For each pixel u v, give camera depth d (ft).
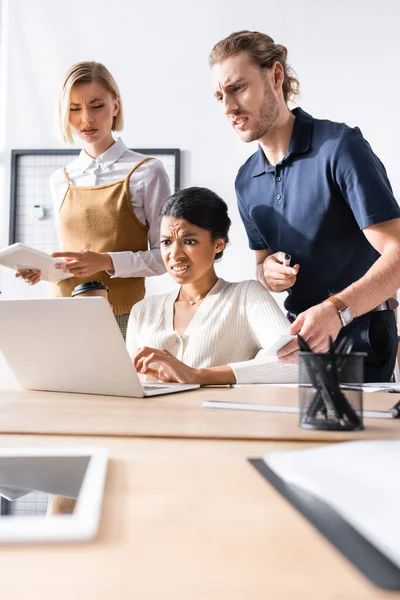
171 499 1.28
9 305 3.77
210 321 5.30
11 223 12.78
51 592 0.83
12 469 1.43
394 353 5.43
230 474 1.50
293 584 0.85
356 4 12.38
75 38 12.87
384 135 12.28
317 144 5.26
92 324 3.51
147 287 12.58
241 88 5.27
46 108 12.88
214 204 5.43
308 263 5.54
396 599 0.80
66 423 2.41
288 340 3.26
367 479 1.23
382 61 12.32
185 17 12.69
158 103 12.68
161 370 4.47
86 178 7.32
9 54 12.94
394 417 2.61
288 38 12.48
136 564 0.93
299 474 1.28
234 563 0.93
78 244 7.18
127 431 2.18
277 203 5.59
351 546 0.99
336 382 2.22
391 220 4.88
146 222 7.25
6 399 3.49
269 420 2.49
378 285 4.33
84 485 1.22
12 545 0.99
